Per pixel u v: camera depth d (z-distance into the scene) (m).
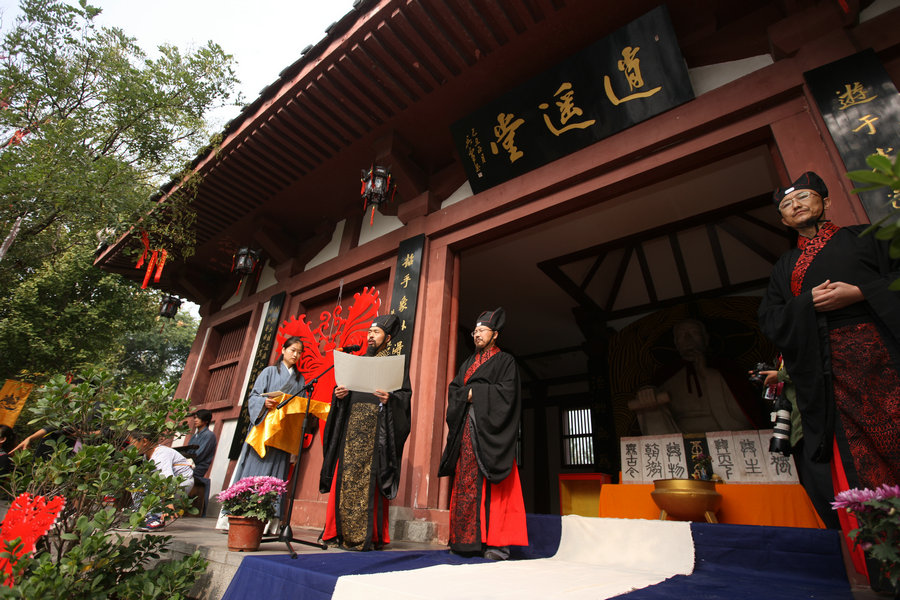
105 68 4.55
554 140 4.08
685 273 6.93
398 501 3.85
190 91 4.82
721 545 2.38
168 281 8.21
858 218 2.53
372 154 5.19
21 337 8.46
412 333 4.37
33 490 2.21
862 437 1.68
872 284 1.73
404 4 3.66
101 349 9.57
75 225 4.71
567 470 8.95
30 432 7.96
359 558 2.25
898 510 1.25
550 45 3.97
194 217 6.03
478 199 4.59
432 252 4.81
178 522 4.11
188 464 4.31
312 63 4.29
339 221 6.36
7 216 4.43
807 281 1.96
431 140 4.95
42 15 4.25
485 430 2.70
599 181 3.83
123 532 3.00
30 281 8.79
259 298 6.80
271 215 6.41
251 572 2.15
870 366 1.70
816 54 3.05
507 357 2.98
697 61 3.68
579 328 8.61
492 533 2.57
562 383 9.70
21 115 4.30
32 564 2.01
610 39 3.65
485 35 3.87
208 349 7.59
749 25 3.49
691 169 3.60
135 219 4.96
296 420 3.52
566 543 2.83
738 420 6.21
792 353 1.85
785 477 3.87
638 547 2.57
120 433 2.46
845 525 1.73
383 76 4.23
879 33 2.92
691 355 6.83
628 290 7.50
